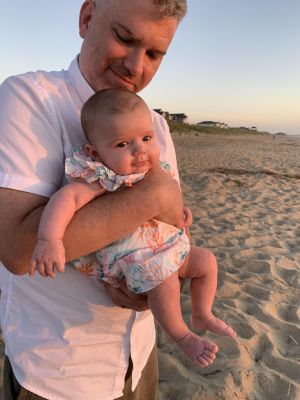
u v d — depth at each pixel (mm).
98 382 1661
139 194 1498
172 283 1591
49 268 1334
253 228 7039
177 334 1615
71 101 1609
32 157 1448
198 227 6926
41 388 1575
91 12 1661
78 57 1713
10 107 1469
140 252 1550
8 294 1637
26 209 1413
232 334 1811
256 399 3066
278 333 3852
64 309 1583
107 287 1602
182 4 1566
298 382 3244
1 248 1428
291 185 12070
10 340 1618
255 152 25891
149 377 2061
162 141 1887
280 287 4742
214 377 3242
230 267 5234
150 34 1556
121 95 1547
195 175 13227
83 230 1406
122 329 1685
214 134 51844
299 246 6199
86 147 1563
